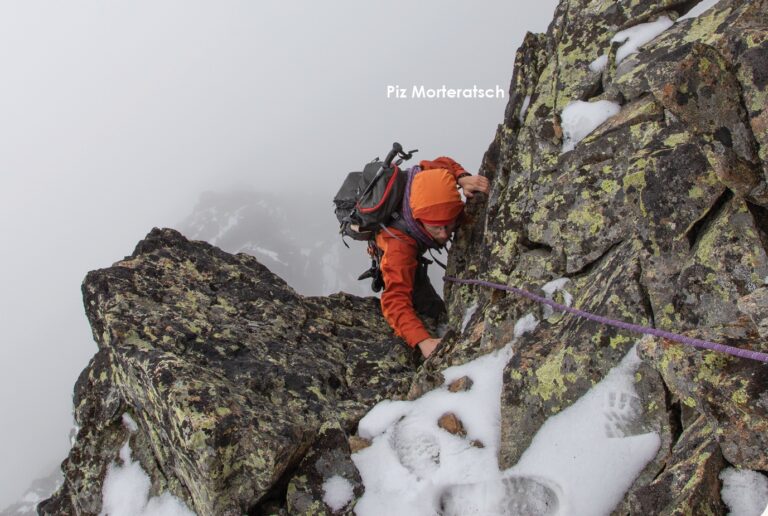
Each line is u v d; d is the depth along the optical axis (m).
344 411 3.98
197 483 3.28
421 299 5.52
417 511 3.16
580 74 4.44
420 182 4.78
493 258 4.27
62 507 4.16
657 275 3.11
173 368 3.50
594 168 3.86
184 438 3.21
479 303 4.38
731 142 2.59
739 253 2.84
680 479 2.50
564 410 3.13
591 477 2.87
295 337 4.88
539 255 3.98
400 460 3.45
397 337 5.08
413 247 4.91
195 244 5.67
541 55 4.90
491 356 3.73
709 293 2.88
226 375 4.04
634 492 2.65
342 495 3.30
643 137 3.65
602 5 4.64
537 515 2.96
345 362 4.72
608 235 3.66
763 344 2.38
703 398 2.41
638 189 3.27
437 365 4.00
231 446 3.22
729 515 2.36
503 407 3.29
